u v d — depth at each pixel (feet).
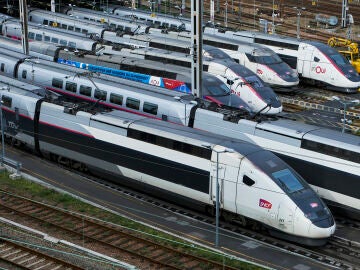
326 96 316.19
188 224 180.55
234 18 515.91
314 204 167.53
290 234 167.94
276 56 317.42
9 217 182.19
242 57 316.40
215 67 280.92
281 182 168.04
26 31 297.12
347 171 181.78
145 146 192.44
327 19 485.97
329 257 164.66
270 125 197.06
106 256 157.58
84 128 208.03
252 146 179.01
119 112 209.97
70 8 437.99
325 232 164.35
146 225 177.06
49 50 312.09
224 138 183.21
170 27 370.53
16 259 157.48
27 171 216.33
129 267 150.20
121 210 189.16
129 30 377.71
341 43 384.88
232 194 173.88
